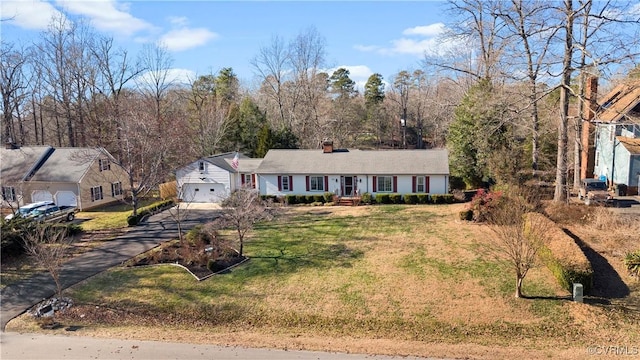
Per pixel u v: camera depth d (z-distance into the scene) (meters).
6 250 21.80
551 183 31.33
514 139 33.12
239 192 26.91
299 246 23.14
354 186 34.16
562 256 17.12
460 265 19.28
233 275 19.41
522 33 27.52
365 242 23.33
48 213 29.39
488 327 14.27
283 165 35.53
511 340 13.48
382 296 16.78
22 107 48.94
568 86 24.89
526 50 27.72
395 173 33.16
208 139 47.53
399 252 21.44
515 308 15.31
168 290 18.08
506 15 28.03
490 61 32.84
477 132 33.59
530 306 15.37
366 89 71.12
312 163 35.38
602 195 26.62
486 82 34.78
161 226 28.45
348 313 15.67
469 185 36.12
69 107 48.38
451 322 14.71
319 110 57.41
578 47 23.48
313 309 16.08
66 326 15.37
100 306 16.89
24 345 13.98
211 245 23.19
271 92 57.22
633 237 19.95
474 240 22.62
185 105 62.81
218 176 35.56
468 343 13.41
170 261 21.25
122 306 16.84
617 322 14.11
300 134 53.59
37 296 17.94
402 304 16.09
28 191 34.88
